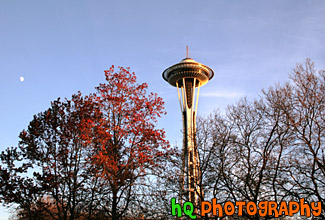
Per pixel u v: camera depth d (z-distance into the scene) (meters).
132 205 26.88
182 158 28.58
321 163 25.09
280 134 25.28
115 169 26.47
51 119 27.62
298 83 26.58
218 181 26.53
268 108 27.17
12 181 24.97
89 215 26.52
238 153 26.67
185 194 27.20
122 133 28.27
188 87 102.44
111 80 30.33
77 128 27.64
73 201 26.12
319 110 25.53
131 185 26.52
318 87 26.16
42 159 26.50
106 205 26.58
